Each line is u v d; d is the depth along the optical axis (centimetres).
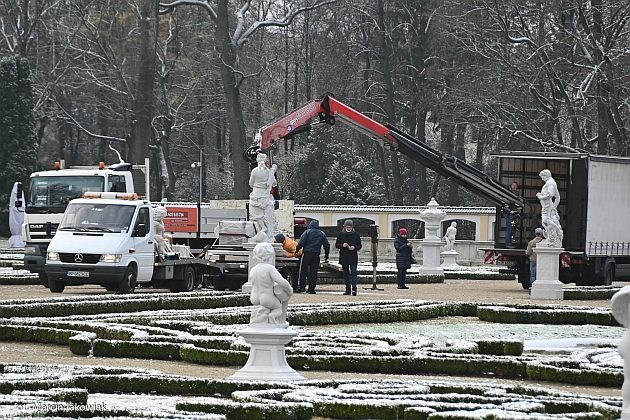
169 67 16312
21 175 14225
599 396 3272
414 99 15225
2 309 5462
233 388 3244
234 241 7725
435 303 6281
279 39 17550
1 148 14250
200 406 2831
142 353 4228
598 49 11500
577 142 12988
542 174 7569
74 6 15000
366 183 16250
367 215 13038
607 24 11762
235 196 13550
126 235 6794
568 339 4934
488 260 8569
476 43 12769
